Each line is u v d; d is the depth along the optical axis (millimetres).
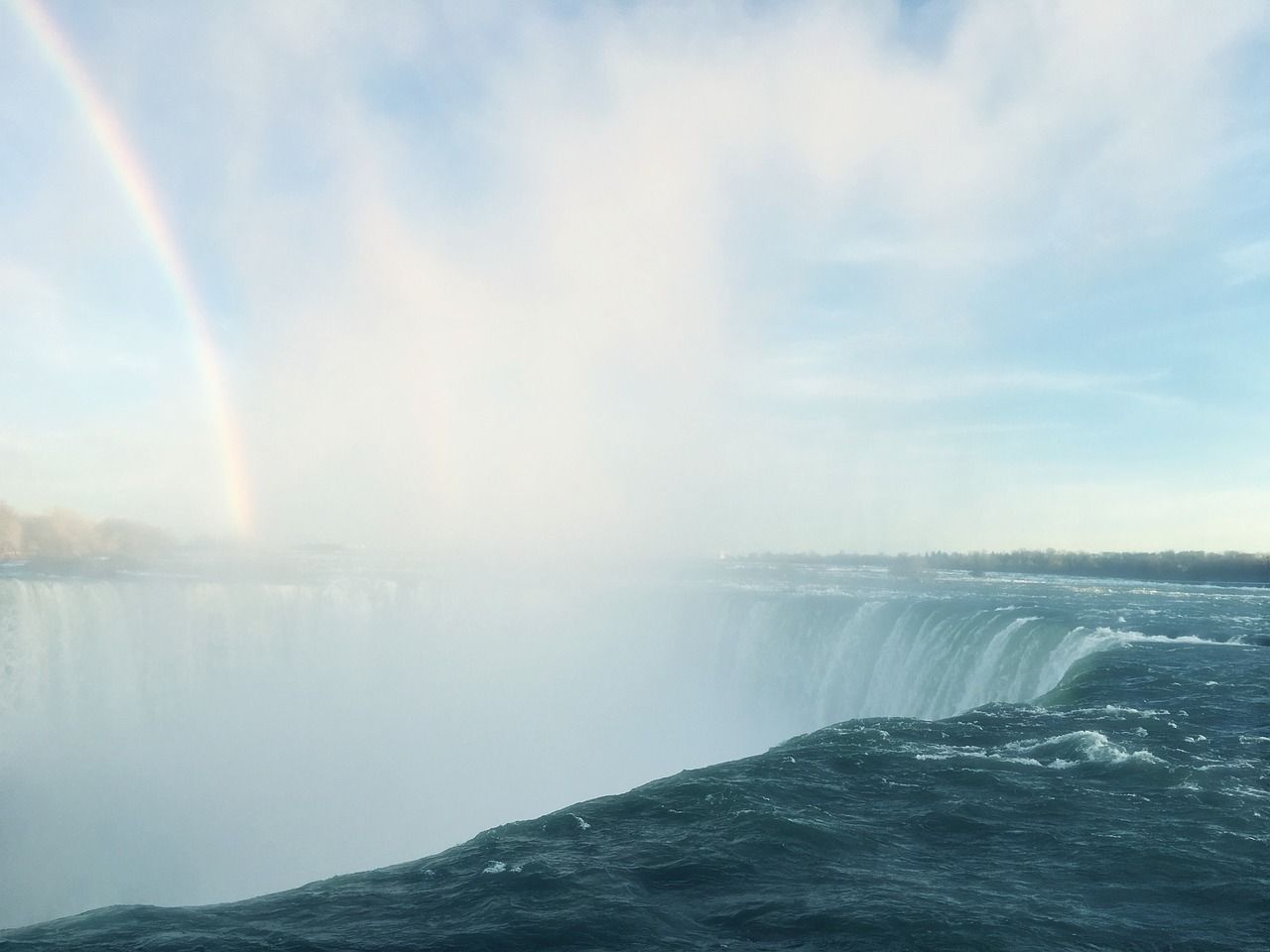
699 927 11039
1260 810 15375
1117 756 18906
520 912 11508
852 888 12195
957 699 38406
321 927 11297
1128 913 11266
